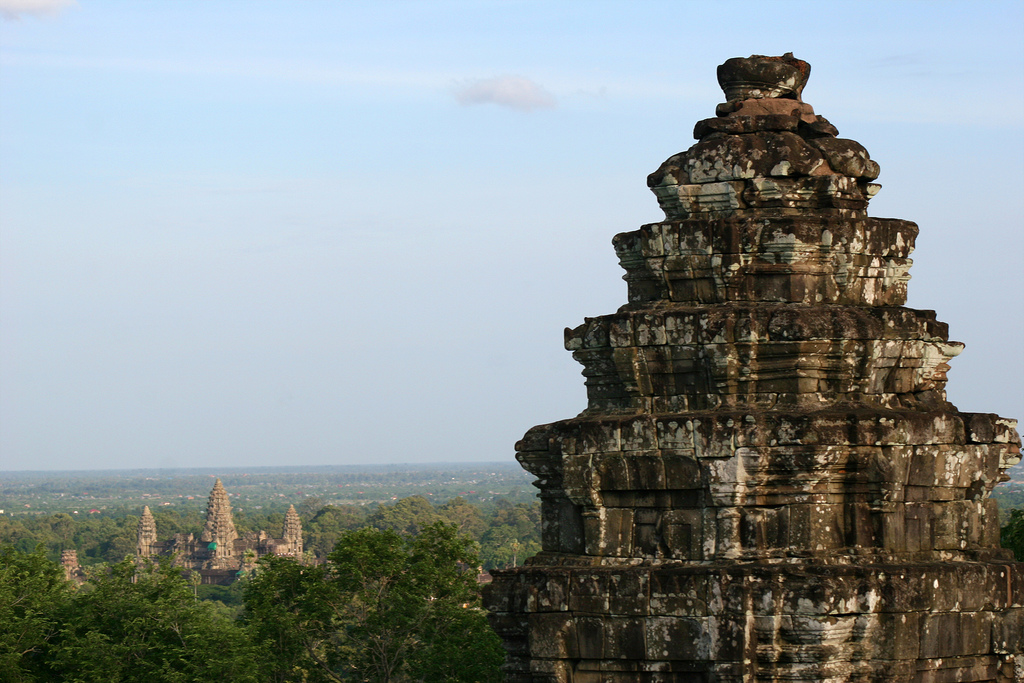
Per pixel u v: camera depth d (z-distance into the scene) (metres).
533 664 21.41
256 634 50.53
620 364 21.89
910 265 22.67
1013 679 21.89
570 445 21.75
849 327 20.95
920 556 21.33
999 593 21.58
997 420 22.31
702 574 20.39
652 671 20.81
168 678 45.75
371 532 52.22
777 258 21.47
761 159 21.84
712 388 21.34
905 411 21.42
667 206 22.72
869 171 22.39
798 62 23.03
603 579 21.02
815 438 20.22
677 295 22.11
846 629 20.14
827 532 20.59
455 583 51.09
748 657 20.06
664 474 21.02
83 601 51.69
